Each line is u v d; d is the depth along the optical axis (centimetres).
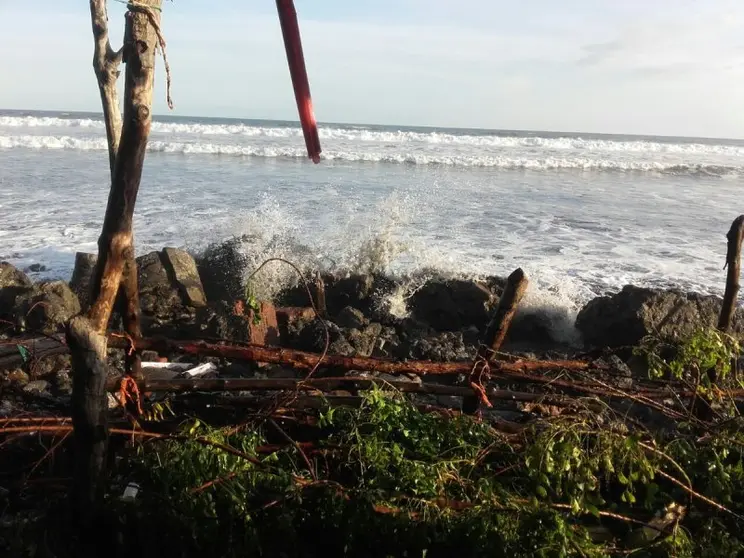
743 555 322
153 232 1214
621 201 2012
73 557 319
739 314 782
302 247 1005
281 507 320
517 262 1134
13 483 369
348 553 323
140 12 296
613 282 1052
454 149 3975
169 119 9075
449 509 323
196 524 310
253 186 1906
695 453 372
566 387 449
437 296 888
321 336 717
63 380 587
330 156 3078
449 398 588
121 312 377
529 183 2433
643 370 704
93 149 2972
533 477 331
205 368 603
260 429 384
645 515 362
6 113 8800
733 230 469
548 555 297
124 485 344
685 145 5481
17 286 805
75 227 1287
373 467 343
